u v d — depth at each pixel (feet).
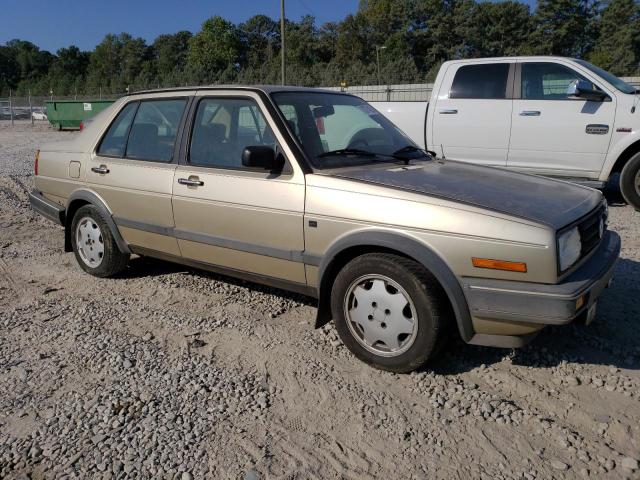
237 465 8.54
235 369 11.28
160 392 10.47
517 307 9.58
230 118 13.26
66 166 16.90
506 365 11.22
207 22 303.68
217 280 16.40
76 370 11.35
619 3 221.05
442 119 27.12
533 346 11.93
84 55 404.77
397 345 10.77
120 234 15.69
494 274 9.76
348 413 9.80
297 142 12.16
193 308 14.38
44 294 15.65
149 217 14.64
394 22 269.44
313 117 13.24
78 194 16.33
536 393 10.25
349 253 11.43
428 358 10.51
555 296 9.32
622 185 24.48
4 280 16.84
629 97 23.43
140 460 8.66
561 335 12.37
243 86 13.37
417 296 10.26
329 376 10.98
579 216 10.43
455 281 10.00
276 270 12.46
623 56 209.36
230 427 9.44
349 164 12.44
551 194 11.44
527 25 246.47
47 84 319.68
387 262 10.52
